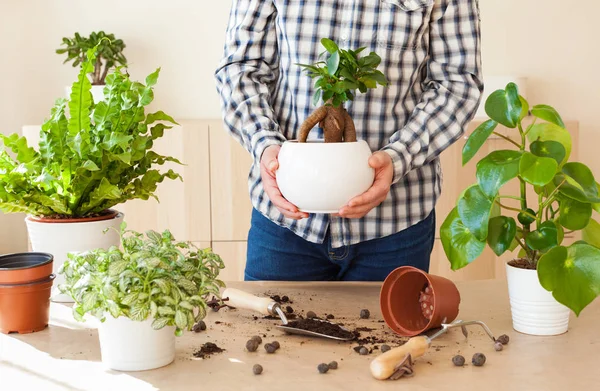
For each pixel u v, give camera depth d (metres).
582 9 3.59
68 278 1.19
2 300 1.33
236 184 3.25
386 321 1.36
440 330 1.27
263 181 1.45
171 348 1.20
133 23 3.57
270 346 1.25
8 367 1.19
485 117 3.38
